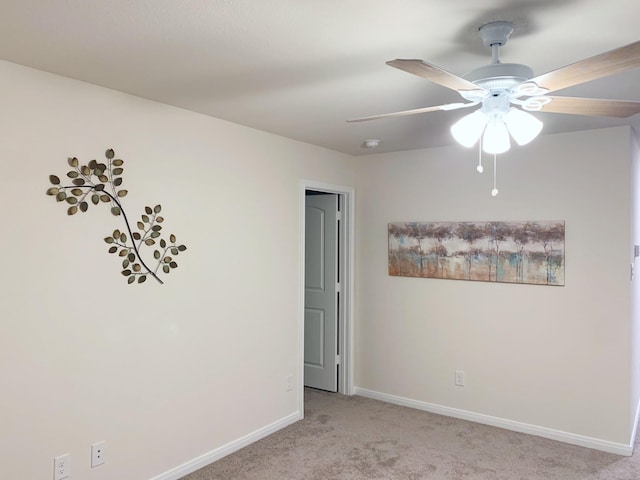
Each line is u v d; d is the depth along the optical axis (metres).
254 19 1.76
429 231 4.23
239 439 3.46
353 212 4.66
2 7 1.68
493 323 3.91
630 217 3.37
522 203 3.78
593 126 3.39
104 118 2.62
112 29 1.86
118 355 2.70
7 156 2.24
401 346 4.41
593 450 3.44
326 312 4.82
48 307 2.39
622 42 1.93
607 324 3.44
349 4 1.64
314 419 4.03
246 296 3.52
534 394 3.72
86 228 2.55
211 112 3.11
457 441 3.58
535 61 2.14
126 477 2.74
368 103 2.87
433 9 1.67
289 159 3.90
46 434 2.39
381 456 3.32
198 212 3.16
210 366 3.25
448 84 1.70
